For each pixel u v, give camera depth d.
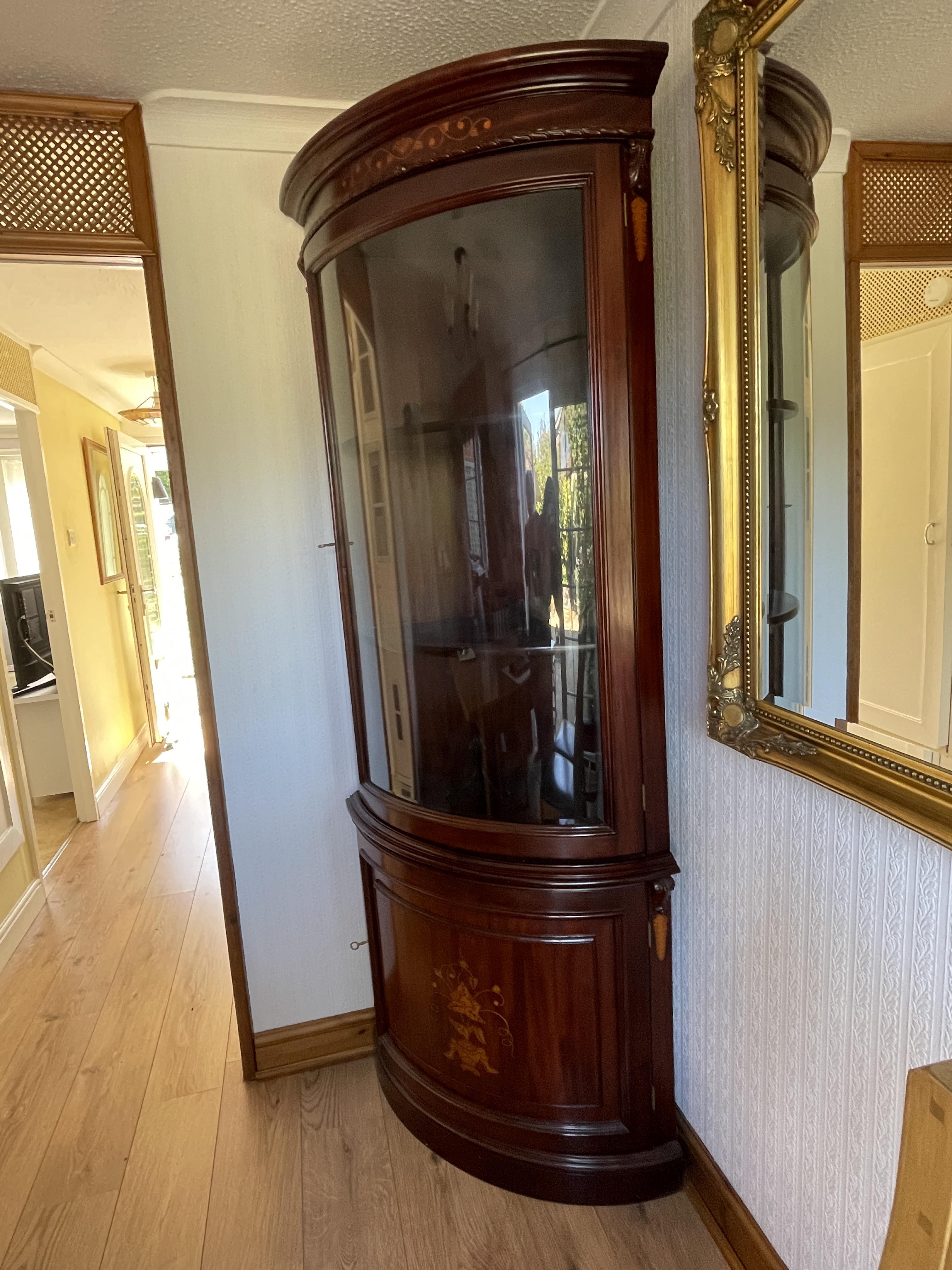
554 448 1.23
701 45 1.03
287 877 1.82
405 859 1.45
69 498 3.71
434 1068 1.56
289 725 1.77
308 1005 1.89
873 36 0.78
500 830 1.33
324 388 1.50
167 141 1.51
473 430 1.32
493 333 1.25
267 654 1.73
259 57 1.37
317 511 1.72
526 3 1.27
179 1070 1.90
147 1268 1.38
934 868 0.84
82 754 3.54
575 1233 1.41
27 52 1.31
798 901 1.08
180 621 6.36
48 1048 1.99
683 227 1.21
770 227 1.00
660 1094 1.43
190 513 1.63
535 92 1.08
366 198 1.24
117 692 4.28
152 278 1.54
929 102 0.71
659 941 1.35
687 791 1.38
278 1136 1.67
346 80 1.46
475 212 1.18
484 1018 1.44
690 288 1.20
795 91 0.91
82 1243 1.43
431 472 1.38
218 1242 1.42
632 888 1.30
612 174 1.09
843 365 0.86
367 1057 1.92
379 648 1.52
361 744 1.62
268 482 1.67
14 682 3.77
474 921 1.39
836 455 0.89
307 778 1.80
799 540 0.98
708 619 1.24
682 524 1.30
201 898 2.81
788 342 0.97
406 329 1.33
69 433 3.80
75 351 3.30
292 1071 1.87
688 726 1.35
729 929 1.28
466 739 1.41
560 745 1.32
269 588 1.71
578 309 1.16
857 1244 1.02
